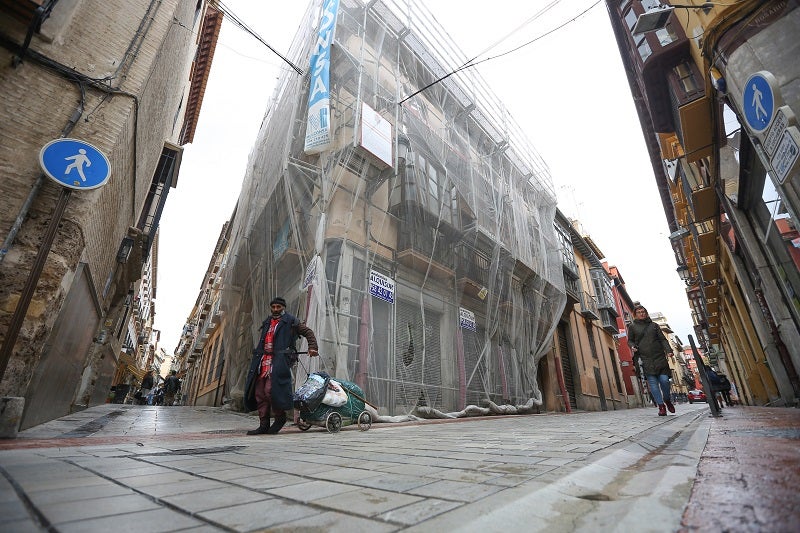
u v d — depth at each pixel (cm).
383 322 690
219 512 92
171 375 1884
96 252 427
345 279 646
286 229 766
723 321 1623
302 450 225
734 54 476
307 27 899
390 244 771
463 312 873
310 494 110
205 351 2259
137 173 551
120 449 218
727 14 480
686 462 126
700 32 581
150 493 111
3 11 347
